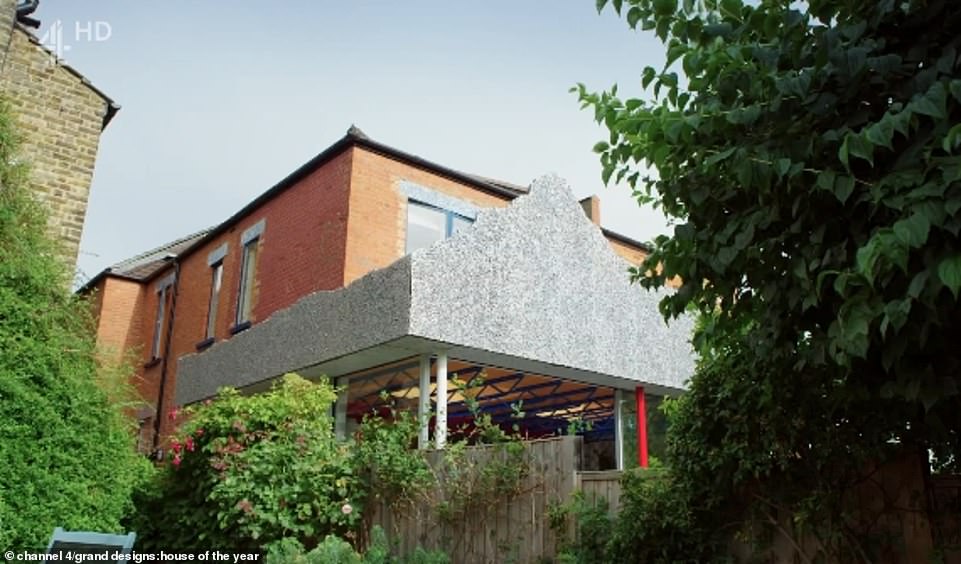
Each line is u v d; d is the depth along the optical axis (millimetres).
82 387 7199
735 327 3920
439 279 8094
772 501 4562
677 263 3686
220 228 14805
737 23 3348
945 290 2729
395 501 7102
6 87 10102
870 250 2365
